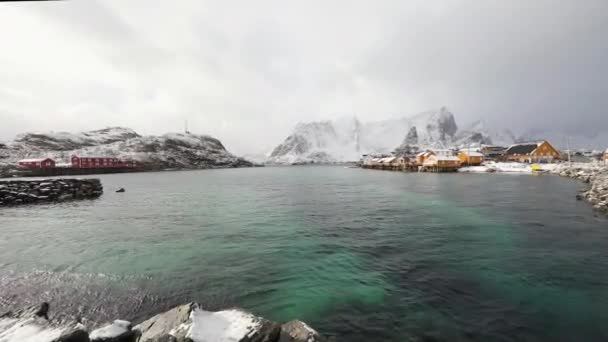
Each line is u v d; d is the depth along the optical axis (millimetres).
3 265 12031
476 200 28078
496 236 15578
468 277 10328
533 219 19312
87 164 111938
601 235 15266
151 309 8469
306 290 9594
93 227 19453
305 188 47844
